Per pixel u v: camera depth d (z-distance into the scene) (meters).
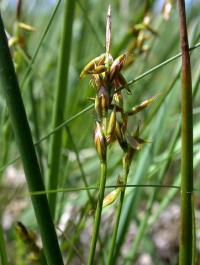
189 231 0.06
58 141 0.10
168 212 0.17
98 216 0.06
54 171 0.10
